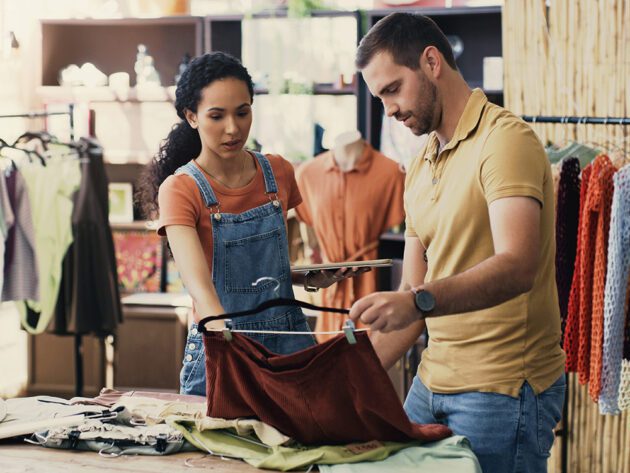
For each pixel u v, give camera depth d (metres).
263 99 5.71
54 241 5.20
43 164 5.00
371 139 5.60
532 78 4.57
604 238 3.55
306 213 5.33
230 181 2.66
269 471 2.11
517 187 2.25
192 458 2.20
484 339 2.45
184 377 2.70
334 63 5.68
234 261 2.64
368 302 2.05
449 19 5.81
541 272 2.44
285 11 5.69
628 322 3.55
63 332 5.30
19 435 2.30
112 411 2.36
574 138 4.50
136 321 5.97
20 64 6.18
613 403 3.54
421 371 2.66
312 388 2.15
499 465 2.46
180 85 2.61
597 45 4.41
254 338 2.66
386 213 5.25
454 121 2.45
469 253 2.43
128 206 6.21
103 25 6.31
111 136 6.23
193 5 6.11
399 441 2.23
